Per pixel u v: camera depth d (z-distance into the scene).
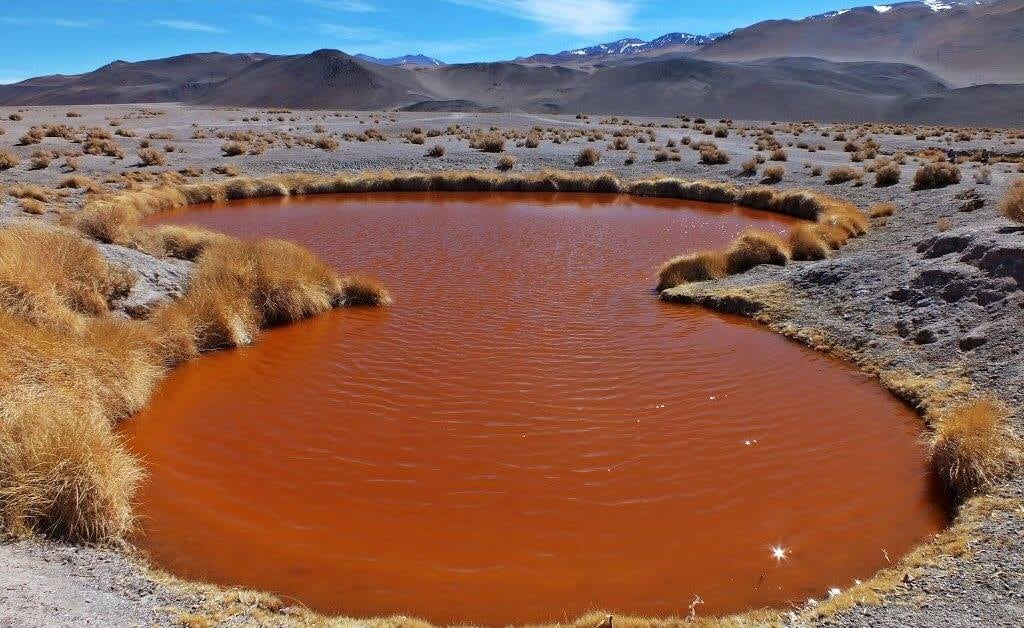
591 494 6.86
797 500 6.72
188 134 44.56
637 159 36.84
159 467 7.30
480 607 5.34
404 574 5.71
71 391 7.68
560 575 5.71
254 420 8.41
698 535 6.21
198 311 11.02
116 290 10.97
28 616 4.29
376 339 11.35
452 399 8.98
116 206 19.89
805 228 17.08
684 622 4.95
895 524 6.30
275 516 6.47
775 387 9.32
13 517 5.56
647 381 9.56
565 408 8.72
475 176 32.66
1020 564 5.13
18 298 9.12
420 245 19.08
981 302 9.84
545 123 62.94
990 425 6.91
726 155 35.00
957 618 4.66
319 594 5.45
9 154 30.00
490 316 12.59
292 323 12.24
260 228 21.64
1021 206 11.74
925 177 23.83
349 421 8.38
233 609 5.04
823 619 4.85
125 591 5.11
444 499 6.78
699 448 7.73
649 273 15.98
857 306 11.45
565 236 20.61
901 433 7.99
